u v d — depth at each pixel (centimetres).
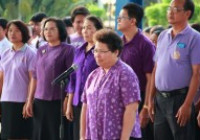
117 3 1847
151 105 1409
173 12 1340
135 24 1461
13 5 5428
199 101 1422
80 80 1452
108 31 1107
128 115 1088
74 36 1794
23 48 1681
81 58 1462
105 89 1099
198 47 1320
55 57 1573
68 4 5475
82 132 1167
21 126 1678
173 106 1339
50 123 1589
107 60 1102
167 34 1369
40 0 5441
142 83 1455
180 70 1330
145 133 1505
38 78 1600
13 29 1667
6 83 1686
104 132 1091
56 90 1574
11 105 1673
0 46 1836
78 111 1458
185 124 1330
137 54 1448
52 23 1580
